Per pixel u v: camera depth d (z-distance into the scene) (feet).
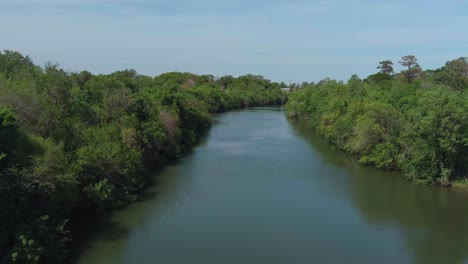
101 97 196.03
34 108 133.28
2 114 101.86
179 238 114.62
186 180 172.14
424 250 110.83
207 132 319.06
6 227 93.30
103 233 116.67
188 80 622.13
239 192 157.17
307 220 129.90
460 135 163.63
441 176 171.32
